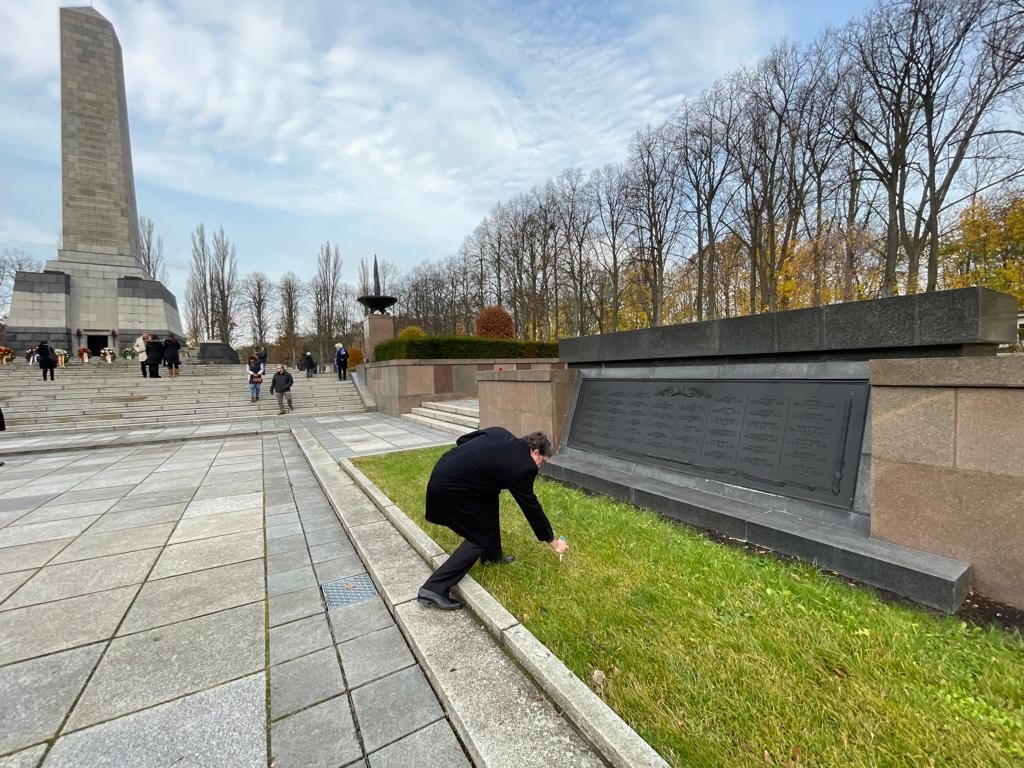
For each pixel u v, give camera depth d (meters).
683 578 3.00
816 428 3.76
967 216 19.72
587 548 3.53
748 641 2.32
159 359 18.30
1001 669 2.05
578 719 1.84
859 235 20.00
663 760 1.60
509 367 16.69
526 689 2.10
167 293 29.45
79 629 2.86
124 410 14.05
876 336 3.47
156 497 5.91
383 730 2.01
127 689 2.30
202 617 3.00
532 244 36.41
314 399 17.22
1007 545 2.55
